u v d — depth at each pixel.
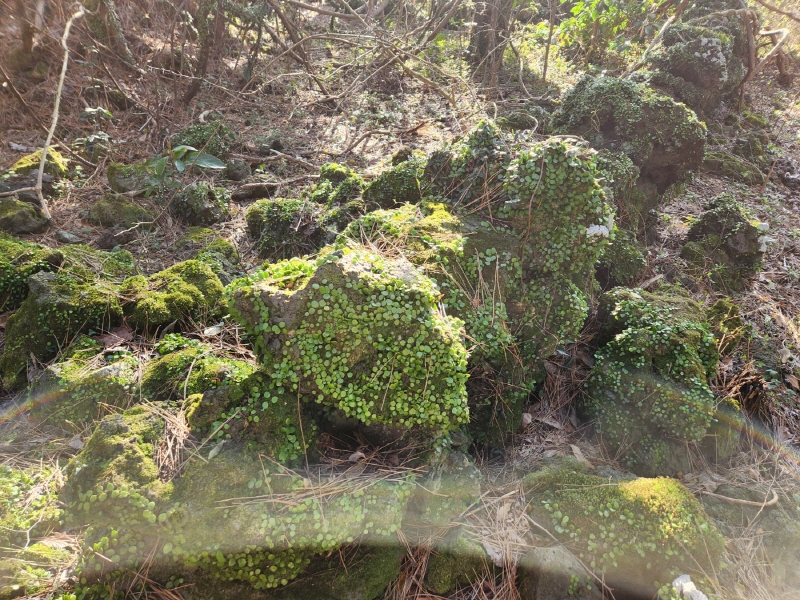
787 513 3.16
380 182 4.40
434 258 3.16
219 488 2.27
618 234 4.78
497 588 2.61
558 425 3.60
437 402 2.57
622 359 3.61
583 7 8.58
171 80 8.03
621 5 8.57
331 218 4.52
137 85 7.73
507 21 9.26
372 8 10.63
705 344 3.64
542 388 3.75
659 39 7.92
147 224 5.12
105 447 2.32
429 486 2.63
